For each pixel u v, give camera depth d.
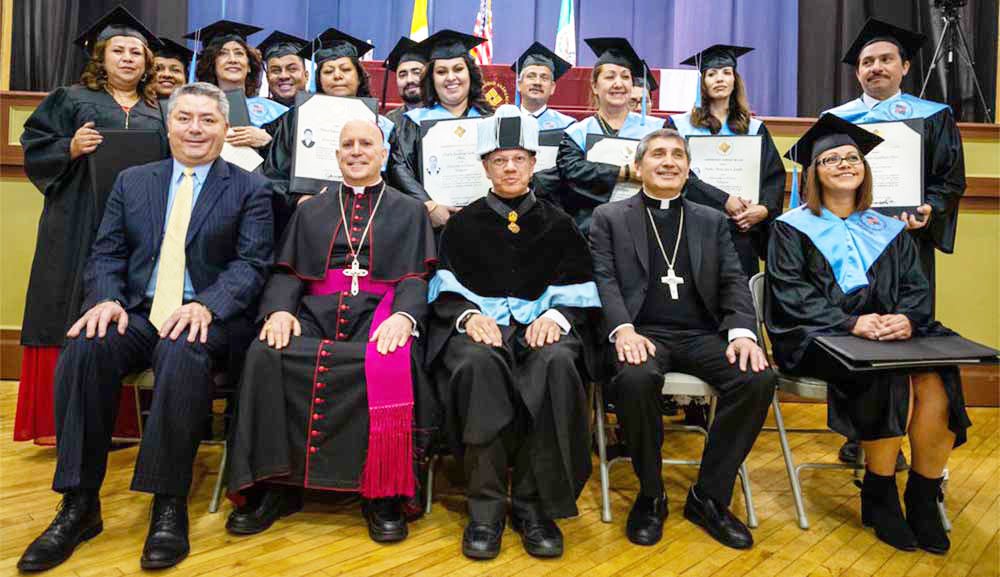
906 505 2.82
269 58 4.54
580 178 3.68
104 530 2.63
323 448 2.63
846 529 2.85
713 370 2.84
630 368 2.69
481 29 7.78
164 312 2.78
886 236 3.20
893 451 2.76
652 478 2.70
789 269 3.18
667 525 2.85
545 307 2.94
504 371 2.63
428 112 4.11
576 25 8.42
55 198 3.45
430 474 2.93
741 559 2.56
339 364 2.65
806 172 3.55
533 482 2.66
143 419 3.69
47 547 2.33
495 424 2.56
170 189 2.96
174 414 2.48
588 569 2.44
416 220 3.09
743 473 2.88
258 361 2.63
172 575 2.31
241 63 4.27
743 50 4.08
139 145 3.35
